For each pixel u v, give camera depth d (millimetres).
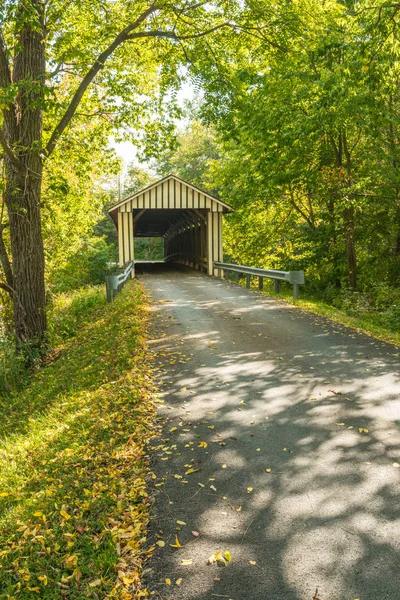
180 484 4562
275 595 3162
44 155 12523
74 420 6543
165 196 26531
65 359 11219
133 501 4297
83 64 13992
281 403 6480
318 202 23188
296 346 9500
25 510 4453
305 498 4223
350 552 3520
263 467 4797
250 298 16500
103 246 36750
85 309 17328
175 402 6695
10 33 13375
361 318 14930
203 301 15836
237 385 7289
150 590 3268
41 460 5598
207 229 27188
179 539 3760
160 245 77125
